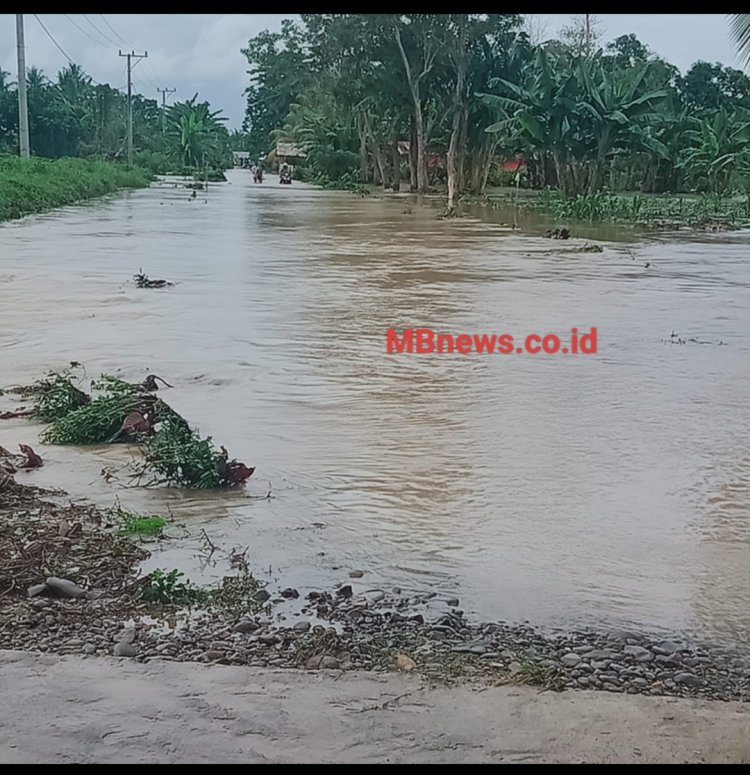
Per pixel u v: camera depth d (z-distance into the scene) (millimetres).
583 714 3389
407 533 5262
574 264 18266
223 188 54750
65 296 13414
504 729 3281
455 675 3674
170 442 6266
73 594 4359
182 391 8297
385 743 3189
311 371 9055
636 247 22141
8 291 13797
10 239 22062
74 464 6383
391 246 21344
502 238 23812
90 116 63875
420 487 5984
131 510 5543
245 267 17109
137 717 3314
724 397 8266
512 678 3656
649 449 6785
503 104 39312
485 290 14578
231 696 3465
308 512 5562
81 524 5234
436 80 46406
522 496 5840
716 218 31500
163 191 48469
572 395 8273
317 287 14656
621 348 10305
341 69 46531
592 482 6098
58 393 7543
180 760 3078
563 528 5359
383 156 55188
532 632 4160
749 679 3797
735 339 10883
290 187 58094
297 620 4203
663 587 4652
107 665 3693
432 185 55281
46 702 3398
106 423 6891
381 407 7836
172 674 3623
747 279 16328
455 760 3104
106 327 11172
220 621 4160
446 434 7090
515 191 42969
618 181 49031
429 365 9398
